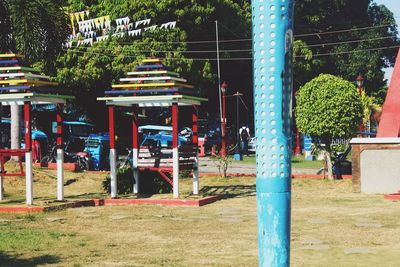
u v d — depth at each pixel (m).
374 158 17.42
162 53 34.06
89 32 30.98
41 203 14.80
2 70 14.44
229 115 44.69
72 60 32.44
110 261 8.52
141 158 16.86
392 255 8.78
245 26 39.91
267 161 3.57
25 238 10.41
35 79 15.02
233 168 26.12
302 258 8.60
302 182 19.58
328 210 13.95
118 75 33.34
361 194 17.25
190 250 9.35
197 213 13.84
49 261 8.52
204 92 38.38
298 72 41.66
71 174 20.61
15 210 13.88
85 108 37.34
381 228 11.27
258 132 3.61
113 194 16.14
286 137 3.56
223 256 8.84
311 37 45.03
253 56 3.63
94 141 25.41
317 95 19.80
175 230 11.34
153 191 17.20
